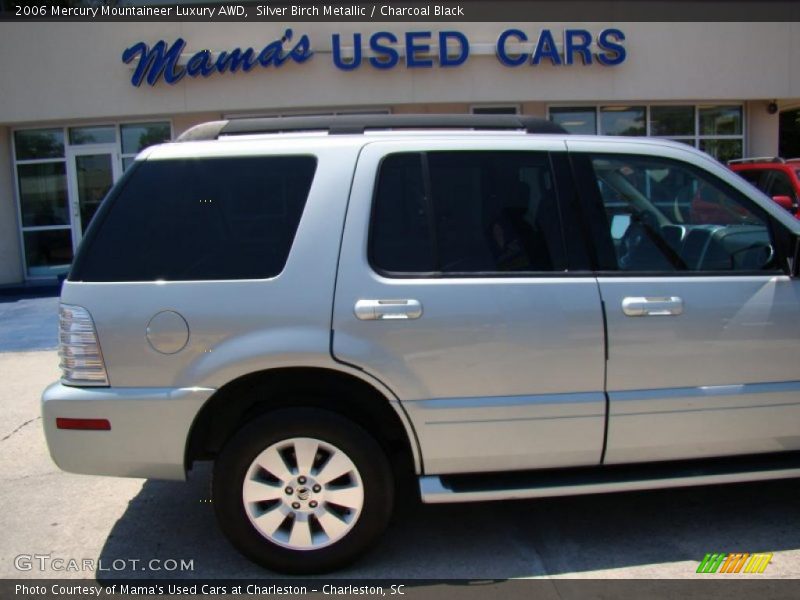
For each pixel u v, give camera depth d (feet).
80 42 40.29
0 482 14.20
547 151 10.68
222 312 9.72
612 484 10.29
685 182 11.02
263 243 10.00
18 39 40.37
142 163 10.35
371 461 10.01
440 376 9.91
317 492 10.03
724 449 10.68
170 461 9.91
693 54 41.22
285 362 9.69
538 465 10.33
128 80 40.45
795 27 41.50
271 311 9.73
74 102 40.75
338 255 9.91
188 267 9.93
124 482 14.10
